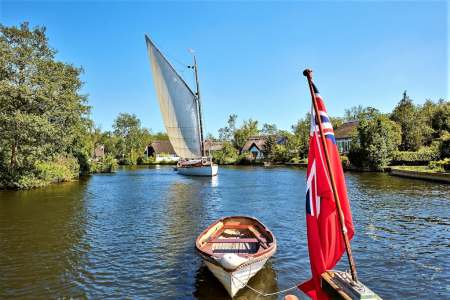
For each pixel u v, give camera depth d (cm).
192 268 1281
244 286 1084
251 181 4547
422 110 7381
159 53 5359
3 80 3669
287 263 1322
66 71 4872
